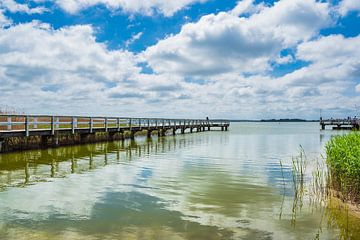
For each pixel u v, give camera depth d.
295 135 41.97
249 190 9.76
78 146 22.17
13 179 10.96
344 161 8.71
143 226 6.62
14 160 15.00
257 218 7.16
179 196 9.01
